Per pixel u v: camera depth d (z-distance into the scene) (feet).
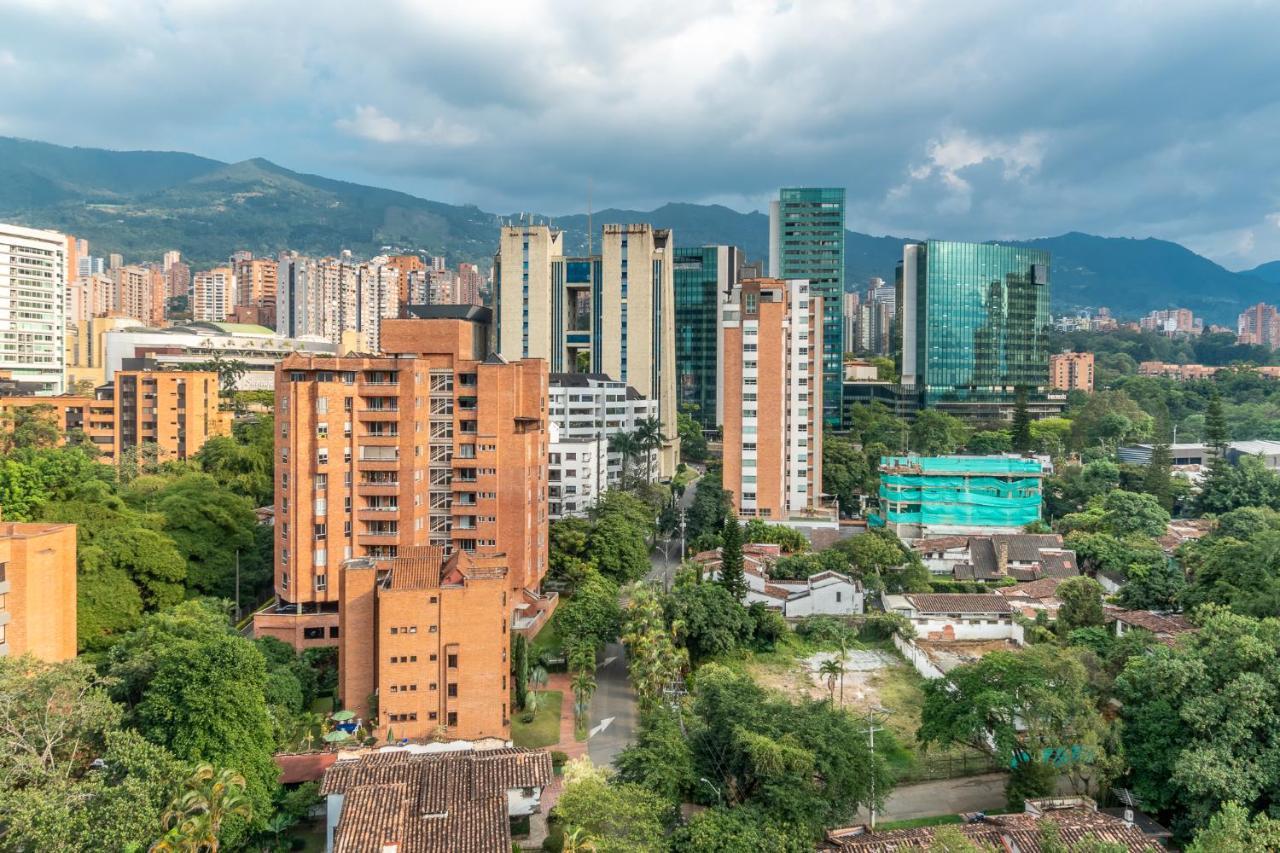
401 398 359.05
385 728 279.49
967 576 460.14
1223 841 176.76
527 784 222.48
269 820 227.61
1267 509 492.13
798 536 484.74
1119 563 444.55
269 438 581.94
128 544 350.43
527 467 385.50
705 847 193.98
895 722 292.20
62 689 212.43
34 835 168.76
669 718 243.81
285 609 357.82
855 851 196.34
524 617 372.58
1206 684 223.30
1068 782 246.47
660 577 465.47
